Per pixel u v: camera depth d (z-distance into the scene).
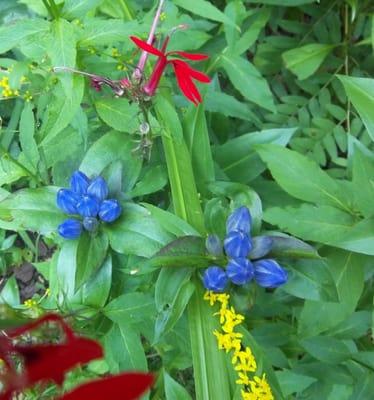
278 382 0.54
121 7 0.63
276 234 0.52
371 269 0.59
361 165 0.57
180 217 0.54
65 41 0.48
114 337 0.54
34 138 0.57
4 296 0.64
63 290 0.53
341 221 0.56
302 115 0.75
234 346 0.51
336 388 0.60
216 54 0.70
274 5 0.77
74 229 0.51
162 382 0.57
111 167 0.54
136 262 0.56
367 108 0.59
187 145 0.59
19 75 0.52
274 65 0.78
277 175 0.59
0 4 0.72
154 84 0.50
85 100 0.55
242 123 0.74
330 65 0.78
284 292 0.59
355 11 0.73
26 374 0.22
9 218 0.53
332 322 0.56
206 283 0.49
